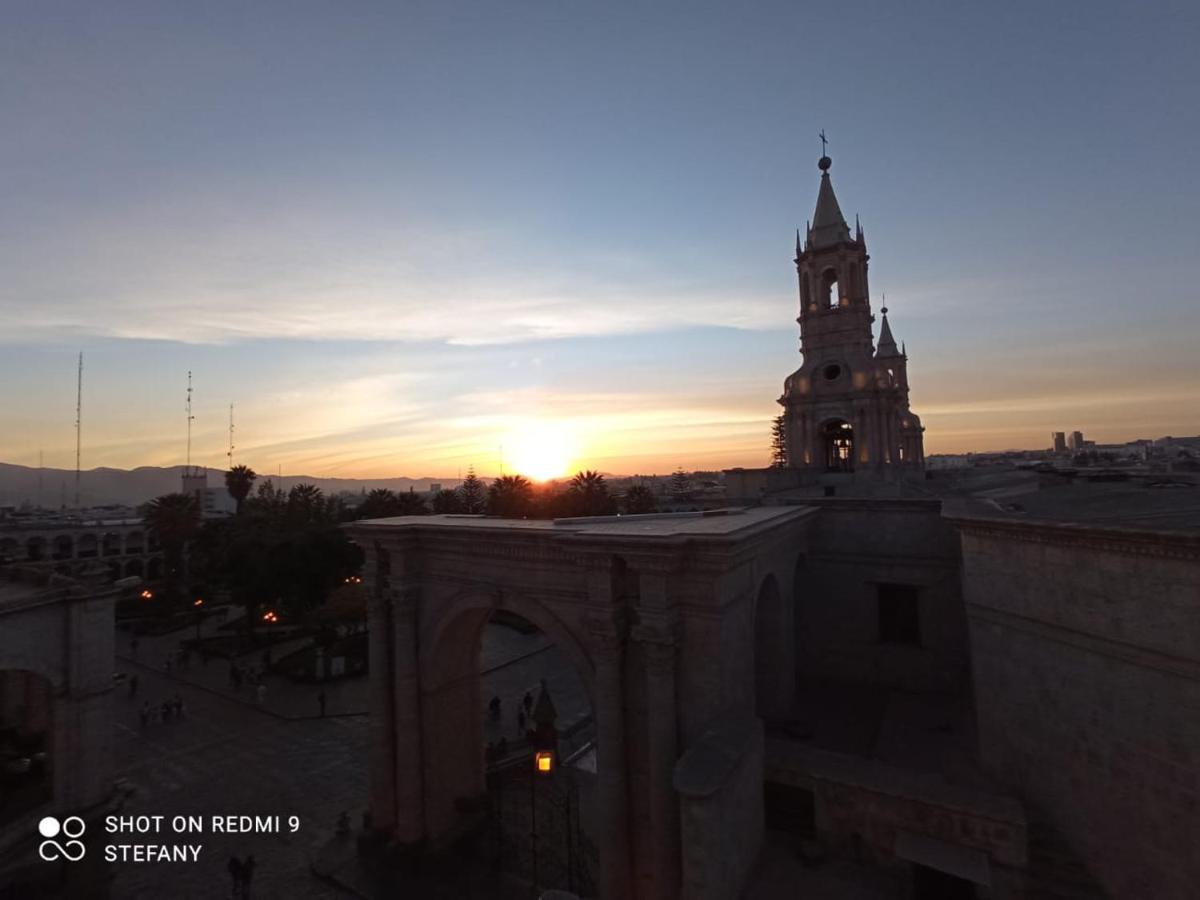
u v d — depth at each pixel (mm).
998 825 12586
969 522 15945
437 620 19781
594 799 22766
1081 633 12172
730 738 13859
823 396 34125
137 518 91625
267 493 90188
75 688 18781
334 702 35250
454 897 18000
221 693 37000
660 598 14695
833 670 24344
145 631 52781
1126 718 11180
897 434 34156
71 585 19047
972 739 18156
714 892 11727
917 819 13500
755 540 15938
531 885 18484
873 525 23938
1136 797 10945
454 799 20766
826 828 14570
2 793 19172
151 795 24922
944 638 22375
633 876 15570
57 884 17906
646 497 71812
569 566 17156
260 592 44625
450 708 20797
